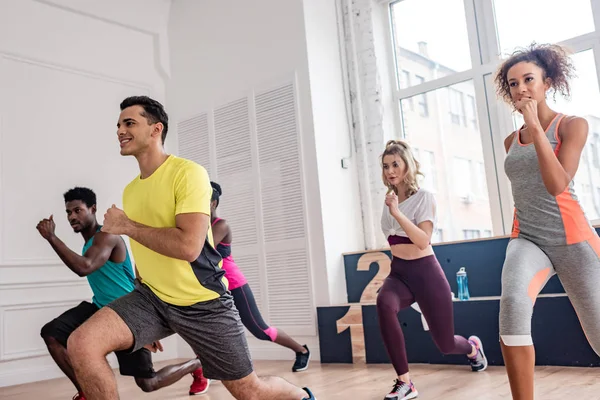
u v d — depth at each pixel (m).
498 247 3.96
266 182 4.89
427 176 4.80
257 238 4.89
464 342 3.12
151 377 2.78
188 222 1.76
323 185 4.60
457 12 4.74
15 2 4.71
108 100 5.27
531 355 1.55
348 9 5.11
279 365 4.25
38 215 4.61
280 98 4.85
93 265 2.65
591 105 4.00
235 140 5.15
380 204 4.86
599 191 3.93
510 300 1.59
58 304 4.57
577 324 3.26
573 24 4.14
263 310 4.80
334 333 4.25
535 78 1.79
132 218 1.93
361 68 5.06
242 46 5.17
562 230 1.68
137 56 5.58
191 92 5.56
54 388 3.96
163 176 1.88
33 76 4.75
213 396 3.16
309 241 4.58
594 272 1.66
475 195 4.53
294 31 4.80
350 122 4.96
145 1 5.62
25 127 4.63
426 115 4.87
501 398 2.61
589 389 2.66
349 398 2.86
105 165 5.15
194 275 1.82
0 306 4.24
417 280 2.81
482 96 4.51
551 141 1.74
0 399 3.59
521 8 4.39
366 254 4.52
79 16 5.14
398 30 5.09
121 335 1.75
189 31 5.63
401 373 2.74
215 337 1.83
